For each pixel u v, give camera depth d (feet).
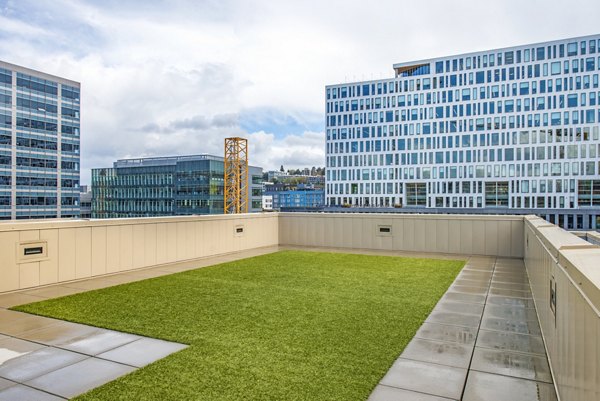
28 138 285.02
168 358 14.67
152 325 18.47
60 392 12.22
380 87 284.61
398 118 279.08
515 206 247.91
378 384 12.81
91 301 22.90
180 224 37.27
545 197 240.94
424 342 16.58
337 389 12.32
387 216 46.26
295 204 514.27
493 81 254.06
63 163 306.76
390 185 279.90
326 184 298.15
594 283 7.29
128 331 17.63
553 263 13.14
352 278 29.58
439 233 44.09
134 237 33.01
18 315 20.15
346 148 293.23
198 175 300.61
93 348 15.75
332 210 295.28
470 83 259.80
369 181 285.84
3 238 24.77
